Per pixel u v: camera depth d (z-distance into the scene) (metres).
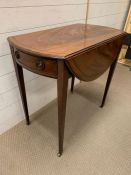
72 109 1.50
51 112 1.44
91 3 1.56
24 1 0.94
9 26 0.93
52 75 0.76
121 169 1.03
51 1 1.11
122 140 1.22
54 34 0.99
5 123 1.21
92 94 1.72
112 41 1.04
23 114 1.33
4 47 0.96
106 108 1.54
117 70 2.26
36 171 0.99
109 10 1.98
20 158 1.06
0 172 0.98
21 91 1.08
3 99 1.10
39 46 0.78
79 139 1.21
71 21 1.39
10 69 1.05
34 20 1.06
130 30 2.32
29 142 1.17
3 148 1.12
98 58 0.97
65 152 1.11
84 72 0.87
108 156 1.10
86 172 1.00
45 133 1.24
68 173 0.99
